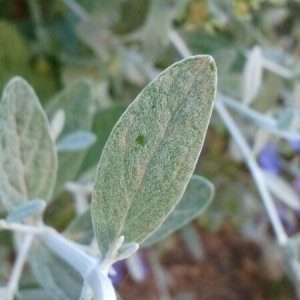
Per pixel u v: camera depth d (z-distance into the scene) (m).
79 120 0.11
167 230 0.08
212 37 0.16
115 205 0.05
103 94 0.18
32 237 0.09
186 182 0.05
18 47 0.17
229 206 0.23
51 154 0.08
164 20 0.15
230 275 0.29
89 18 0.16
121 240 0.05
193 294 0.27
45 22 0.18
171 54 0.18
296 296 0.27
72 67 0.18
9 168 0.08
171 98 0.05
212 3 0.15
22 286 0.11
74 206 0.18
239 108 0.14
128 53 0.16
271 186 0.13
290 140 0.17
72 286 0.08
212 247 0.28
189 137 0.05
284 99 0.19
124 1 0.15
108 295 0.05
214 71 0.05
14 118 0.07
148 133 0.05
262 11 0.18
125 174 0.05
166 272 0.28
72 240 0.09
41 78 0.18
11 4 0.19
